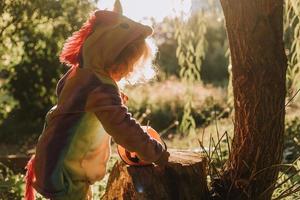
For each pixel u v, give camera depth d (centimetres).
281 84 300
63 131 249
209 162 312
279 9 297
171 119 1020
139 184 272
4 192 439
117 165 301
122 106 243
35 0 605
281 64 299
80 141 249
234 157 306
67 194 251
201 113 903
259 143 298
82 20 661
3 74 899
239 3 293
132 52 252
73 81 253
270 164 301
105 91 244
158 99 1103
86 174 255
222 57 1652
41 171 251
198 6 489
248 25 293
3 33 611
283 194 322
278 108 300
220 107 966
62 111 250
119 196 295
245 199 299
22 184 454
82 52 255
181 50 476
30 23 620
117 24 252
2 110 859
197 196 284
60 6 641
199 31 489
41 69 891
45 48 742
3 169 577
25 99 926
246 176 301
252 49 294
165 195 274
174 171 278
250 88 297
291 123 722
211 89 1253
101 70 251
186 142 723
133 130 241
